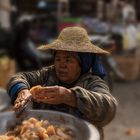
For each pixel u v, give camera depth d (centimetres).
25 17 617
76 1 1016
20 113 178
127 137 450
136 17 1161
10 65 554
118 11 966
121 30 852
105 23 860
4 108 222
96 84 182
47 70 204
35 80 202
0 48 620
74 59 184
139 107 582
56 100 163
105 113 167
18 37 611
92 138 140
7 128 177
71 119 169
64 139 159
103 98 166
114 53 826
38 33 794
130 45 853
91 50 180
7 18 750
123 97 644
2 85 525
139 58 804
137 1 1180
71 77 188
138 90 696
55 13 890
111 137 449
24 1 955
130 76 773
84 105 163
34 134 160
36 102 194
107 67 657
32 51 614
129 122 506
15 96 186
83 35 186
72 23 836
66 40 183
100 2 988
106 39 681
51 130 164
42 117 179
